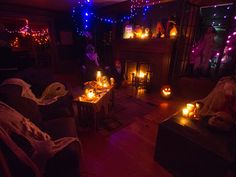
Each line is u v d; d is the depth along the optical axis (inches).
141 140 88.8
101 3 197.6
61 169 49.9
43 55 315.3
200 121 69.2
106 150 80.5
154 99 149.5
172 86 157.3
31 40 296.4
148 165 71.5
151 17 166.9
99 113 100.0
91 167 69.7
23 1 187.9
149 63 167.8
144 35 168.6
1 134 38.1
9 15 202.7
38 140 47.3
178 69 152.3
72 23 270.1
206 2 127.0
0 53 171.0
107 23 225.3
